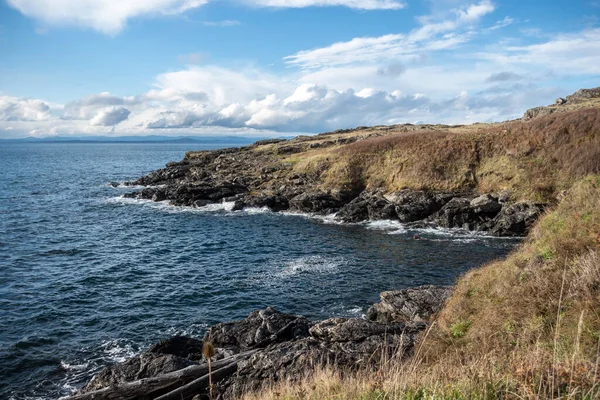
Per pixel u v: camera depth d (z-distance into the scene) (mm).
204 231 37062
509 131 44562
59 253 29719
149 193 54875
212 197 50562
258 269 26062
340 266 26500
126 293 22062
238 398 10570
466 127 73000
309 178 50750
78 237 34531
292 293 21922
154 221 41344
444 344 10367
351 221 41250
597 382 4609
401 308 16922
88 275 24969
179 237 34844
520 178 39031
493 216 37188
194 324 18438
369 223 40469
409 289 17891
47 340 16953
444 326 11508
